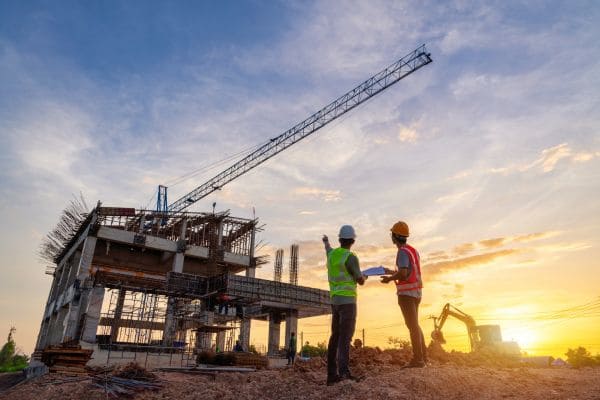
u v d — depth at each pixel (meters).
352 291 5.36
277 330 41.97
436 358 7.56
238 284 33.78
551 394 4.32
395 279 5.74
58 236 47.81
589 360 34.09
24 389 8.56
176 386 7.58
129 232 41.78
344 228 5.70
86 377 8.88
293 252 49.16
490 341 10.63
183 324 36.03
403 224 6.13
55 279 55.22
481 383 4.92
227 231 50.69
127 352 26.23
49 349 14.14
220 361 19.08
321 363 7.92
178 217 46.09
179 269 43.25
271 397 5.23
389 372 5.67
